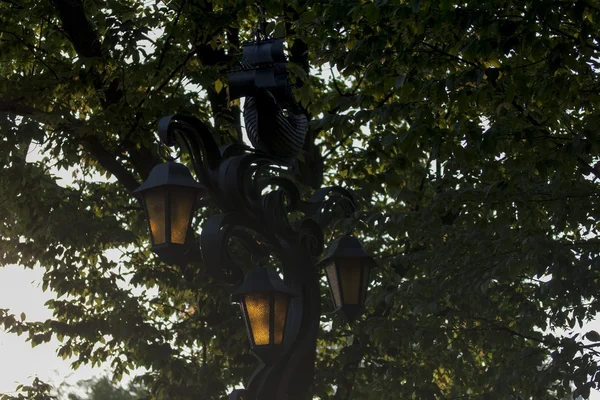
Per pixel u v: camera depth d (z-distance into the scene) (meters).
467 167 16.11
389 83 12.41
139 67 16.88
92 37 16.98
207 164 11.03
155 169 10.21
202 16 16.56
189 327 21.00
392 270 20.75
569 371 15.50
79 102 18.83
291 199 12.12
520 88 11.78
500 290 18.33
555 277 14.38
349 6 12.73
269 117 11.21
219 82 16.17
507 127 12.62
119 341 21.08
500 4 11.74
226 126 18.53
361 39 12.77
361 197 19.11
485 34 11.81
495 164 14.17
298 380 11.66
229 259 10.66
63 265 21.00
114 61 16.81
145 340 20.17
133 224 21.34
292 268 11.69
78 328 20.66
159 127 10.38
